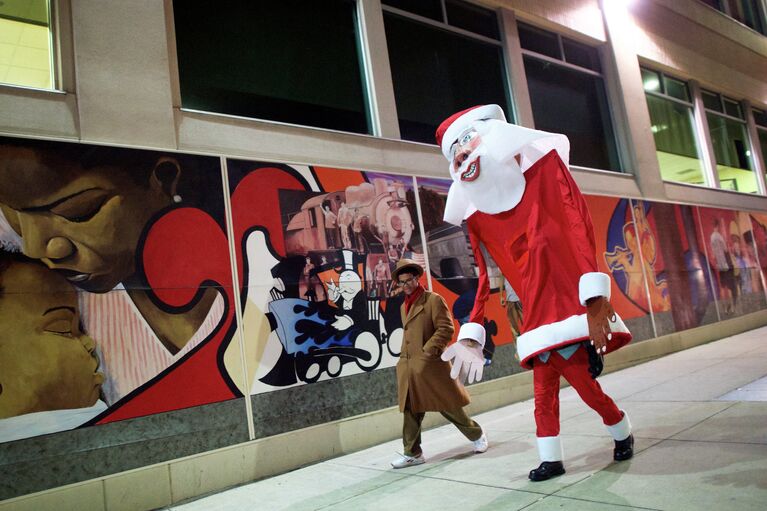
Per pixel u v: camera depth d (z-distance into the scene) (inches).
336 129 276.8
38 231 179.5
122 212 195.8
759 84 597.6
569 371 141.6
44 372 171.3
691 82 515.5
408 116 309.0
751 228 530.3
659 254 419.5
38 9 204.8
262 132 240.1
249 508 165.2
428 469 177.6
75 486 168.2
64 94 195.6
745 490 115.6
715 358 338.6
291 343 222.4
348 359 236.1
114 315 186.5
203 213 212.8
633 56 453.1
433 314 187.3
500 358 294.2
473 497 140.5
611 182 403.9
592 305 130.9
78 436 172.7
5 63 195.3
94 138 197.3
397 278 196.5
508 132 146.3
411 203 279.0
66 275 181.0
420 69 322.0
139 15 215.6
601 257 375.9
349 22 296.7
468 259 295.9
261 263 222.5
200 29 242.7
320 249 240.7
